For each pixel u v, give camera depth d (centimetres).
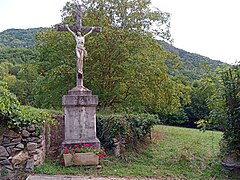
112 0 1096
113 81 1055
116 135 700
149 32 1079
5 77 2528
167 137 906
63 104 660
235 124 583
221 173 590
